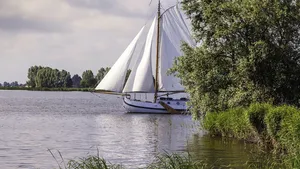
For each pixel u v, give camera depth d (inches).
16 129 2518.5
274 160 1237.7
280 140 1353.3
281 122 1374.3
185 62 2113.7
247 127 1633.9
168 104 4197.8
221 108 2021.4
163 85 4357.8
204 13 2000.5
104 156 1482.5
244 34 1955.0
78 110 4594.0
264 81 1923.0
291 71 1930.4
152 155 1482.5
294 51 1951.3
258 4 1902.1
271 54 1894.7
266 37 1923.0
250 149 1494.8
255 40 1942.7
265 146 1482.5
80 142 1914.4
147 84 4365.2
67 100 7460.6
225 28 1959.9
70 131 2413.9
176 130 2379.4
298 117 1283.2
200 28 2080.5
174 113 4183.1
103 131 2417.6
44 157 1503.4
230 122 1768.0
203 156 1387.8
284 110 1437.0
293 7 1932.8
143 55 4399.6
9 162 1408.7
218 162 1275.8
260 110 1539.1
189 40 4306.1
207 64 2047.2
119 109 4896.7
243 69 1891.0
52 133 2300.7
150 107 4210.1
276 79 1914.4
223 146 1593.3
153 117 3668.8
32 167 1325.0
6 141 1951.3
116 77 4362.7
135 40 4411.9
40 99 7628.0
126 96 4350.4
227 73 2027.6
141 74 4365.2
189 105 2175.2
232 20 1973.4
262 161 1259.2
